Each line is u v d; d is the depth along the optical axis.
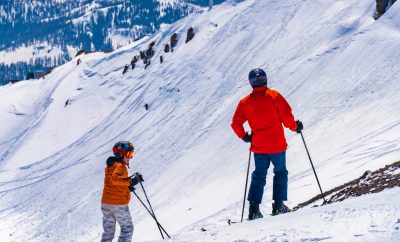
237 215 10.46
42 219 44.88
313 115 23.69
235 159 26.72
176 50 65.12
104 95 77.94
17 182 62.50
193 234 5.59
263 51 42.78
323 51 30.81
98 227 35.44
